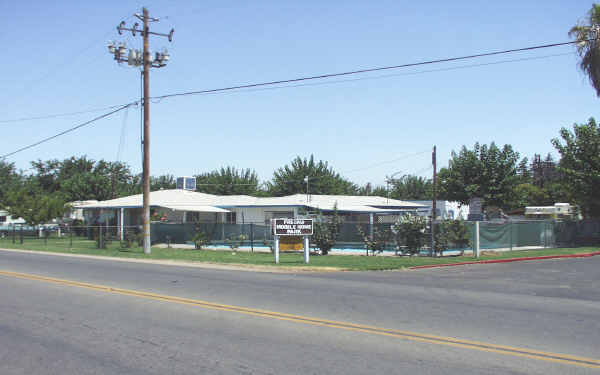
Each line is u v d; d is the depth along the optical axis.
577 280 14.54
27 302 10.10
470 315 8.77
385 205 45.44
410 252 23.17
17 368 5.77
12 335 7.33
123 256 23.94
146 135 25.36
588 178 32.62
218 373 5.53
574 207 37.03
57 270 16.45
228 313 8.96
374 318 8.50
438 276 15.52
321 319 8.41
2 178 60.75
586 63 25.06
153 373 5.55
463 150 49.88
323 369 5.65
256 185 70.56
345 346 6.66
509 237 28.12
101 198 57.03
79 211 55.06
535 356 6.17
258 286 12.59
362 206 42.97
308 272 16.83
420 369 5.64
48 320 8.35
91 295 11.02
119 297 10.75
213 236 34.22
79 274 15.27
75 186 55.56
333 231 24.50
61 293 11.30
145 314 8.86
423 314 8.86
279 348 6.57
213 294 11.20
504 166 48.16
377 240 23.94
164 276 14.86
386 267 17.97
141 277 14.54
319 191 64.94
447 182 50.09
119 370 5.67
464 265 20.08
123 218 40.59
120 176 68.25
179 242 33.81
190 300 10.34
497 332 7.46
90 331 7.55
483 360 5.99
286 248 19.69
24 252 27.00
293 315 8.76
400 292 11.59
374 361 5.96
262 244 32.56
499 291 11.95
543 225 30.16
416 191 81.25
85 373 5.57
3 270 16.34
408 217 23.34
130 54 24.73
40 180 65.19
